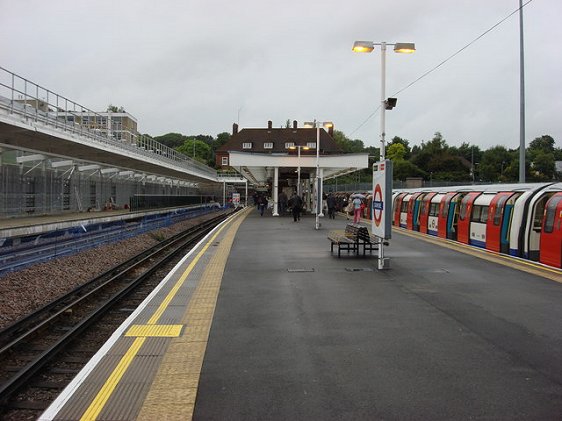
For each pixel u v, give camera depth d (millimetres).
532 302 7613
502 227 15094
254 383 4457
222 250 14141
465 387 4352
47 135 19469
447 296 8062
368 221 28516
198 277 9812
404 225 26625
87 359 6500
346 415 3824
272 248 14641
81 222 18062
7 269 11320
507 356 5160
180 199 40844
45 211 24469
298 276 9930
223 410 3914
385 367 4859
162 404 4008
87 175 30656
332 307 7340
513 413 3844
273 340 5746
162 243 21797
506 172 82812
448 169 101188
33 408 4891
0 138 19719
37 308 9375
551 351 5316
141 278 12266
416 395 4191
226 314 6938
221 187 79625
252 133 83062
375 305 7453
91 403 4020
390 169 10430
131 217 24031
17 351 6848
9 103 17094
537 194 13664
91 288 11523
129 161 32375
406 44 11586
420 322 6496
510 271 10461
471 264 11438
